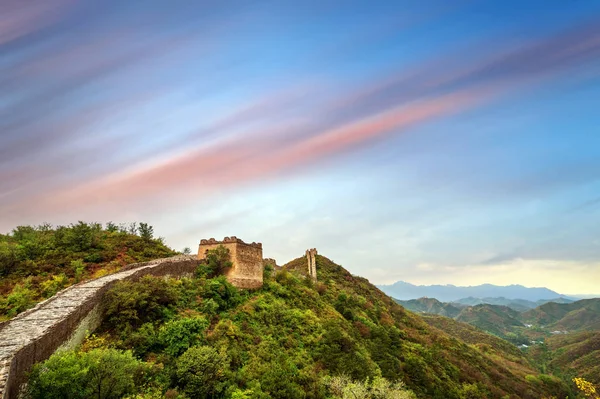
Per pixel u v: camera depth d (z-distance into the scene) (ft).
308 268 240.12
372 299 254.06
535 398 209.97
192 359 60.49
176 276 99.04
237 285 113.80
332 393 80.59
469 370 195.21
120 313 68.23
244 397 59.06
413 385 132.77
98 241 125.29
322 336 104.99
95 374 43.65
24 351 42.04
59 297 65.10
